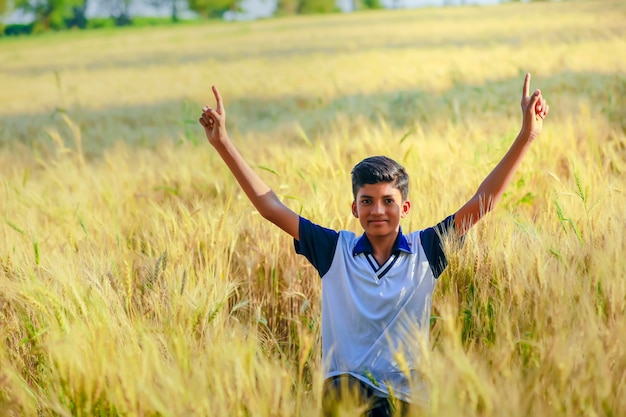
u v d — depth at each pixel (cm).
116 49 4188
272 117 1313
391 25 4397
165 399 238
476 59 1972
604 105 922
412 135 789
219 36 4700
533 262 297
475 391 225
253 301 384
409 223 385
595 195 416
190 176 648
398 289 271
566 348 238
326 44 3397
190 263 355
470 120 869
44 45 4862
